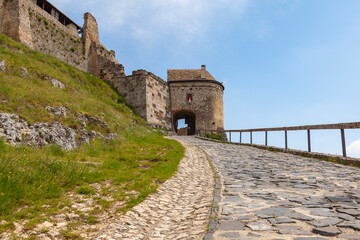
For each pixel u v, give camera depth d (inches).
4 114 398.0
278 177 306.8
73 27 1323.8
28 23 1023.6
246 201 209.3
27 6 1035.9
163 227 184.2
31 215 189.8
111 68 1314.0
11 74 625.9
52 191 246.4
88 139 530.6
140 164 424.5
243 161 451.8
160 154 532.4
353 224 141.6
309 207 181.0
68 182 280.5
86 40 1359.5
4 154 316.8
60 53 1186.6
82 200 235.5
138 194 261.0
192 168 413.4
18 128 402.0
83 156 433.7
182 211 215.0
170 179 332.5
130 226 185.6
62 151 423.8
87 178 305.6
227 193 243.0
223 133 1504.7
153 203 238.7
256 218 163.8
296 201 199.3
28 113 455.5
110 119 729.6
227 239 133.3
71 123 530.0
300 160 426.3
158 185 299.9
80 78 1039.6
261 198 216.1
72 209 211.3
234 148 666.8
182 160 471.5
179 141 819.4
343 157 376.8
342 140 383.6
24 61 770.2
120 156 470.9
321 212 167.6
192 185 311.0
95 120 610.9
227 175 341.1
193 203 232.8
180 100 1448.1
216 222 163.3
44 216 190.7
